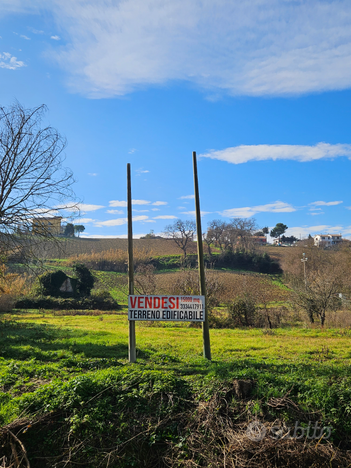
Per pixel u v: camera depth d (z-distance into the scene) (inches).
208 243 3329.2
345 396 260.4
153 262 2778.1
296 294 986.7
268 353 503.5
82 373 364.8
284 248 3735.2
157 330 789.2
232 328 920.3
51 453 243.1
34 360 418.9
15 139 593.6
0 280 909.8
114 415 263.9
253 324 957.8
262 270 2817.4
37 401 271.6
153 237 3981.3
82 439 247.4
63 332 689.6
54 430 253.6
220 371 332.2
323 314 924.6
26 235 620.7
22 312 1350.9
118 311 1518.2
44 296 1619.1
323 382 284.8
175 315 438.0
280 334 743.7
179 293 1048.2
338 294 987.9
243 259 2938.0
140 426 255.8
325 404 255.8
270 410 259.0
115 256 2736.2
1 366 378.3
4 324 789.2
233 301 1003.9
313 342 606.2
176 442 247.1
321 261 2265.0
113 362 407.8
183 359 454.6
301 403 263.0
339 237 4926.2
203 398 277.4
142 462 239.8
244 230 3580.2
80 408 265.7
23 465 233.8
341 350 526.9
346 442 239.0
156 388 284.8
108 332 714.2
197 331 780.6
